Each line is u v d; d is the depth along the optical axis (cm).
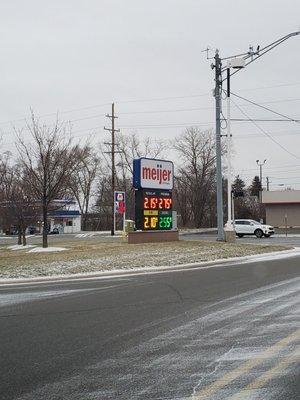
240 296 1064
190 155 7650
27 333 748
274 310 898
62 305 992
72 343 682
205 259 1895
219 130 2706
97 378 531
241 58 2522
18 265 1714
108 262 1784
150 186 2578
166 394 479
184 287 1217
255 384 502
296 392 478
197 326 777
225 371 546
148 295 1102
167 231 2664
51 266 1680
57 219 7100
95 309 940
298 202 6334
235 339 690
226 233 2702
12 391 495
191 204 7744
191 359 596
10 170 5238
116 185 7462
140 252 2103
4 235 6488
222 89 2711
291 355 605
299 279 1331
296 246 2831
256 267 1684
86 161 7300
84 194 8138
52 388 502
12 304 1016
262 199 6475
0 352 641
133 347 656
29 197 3075
